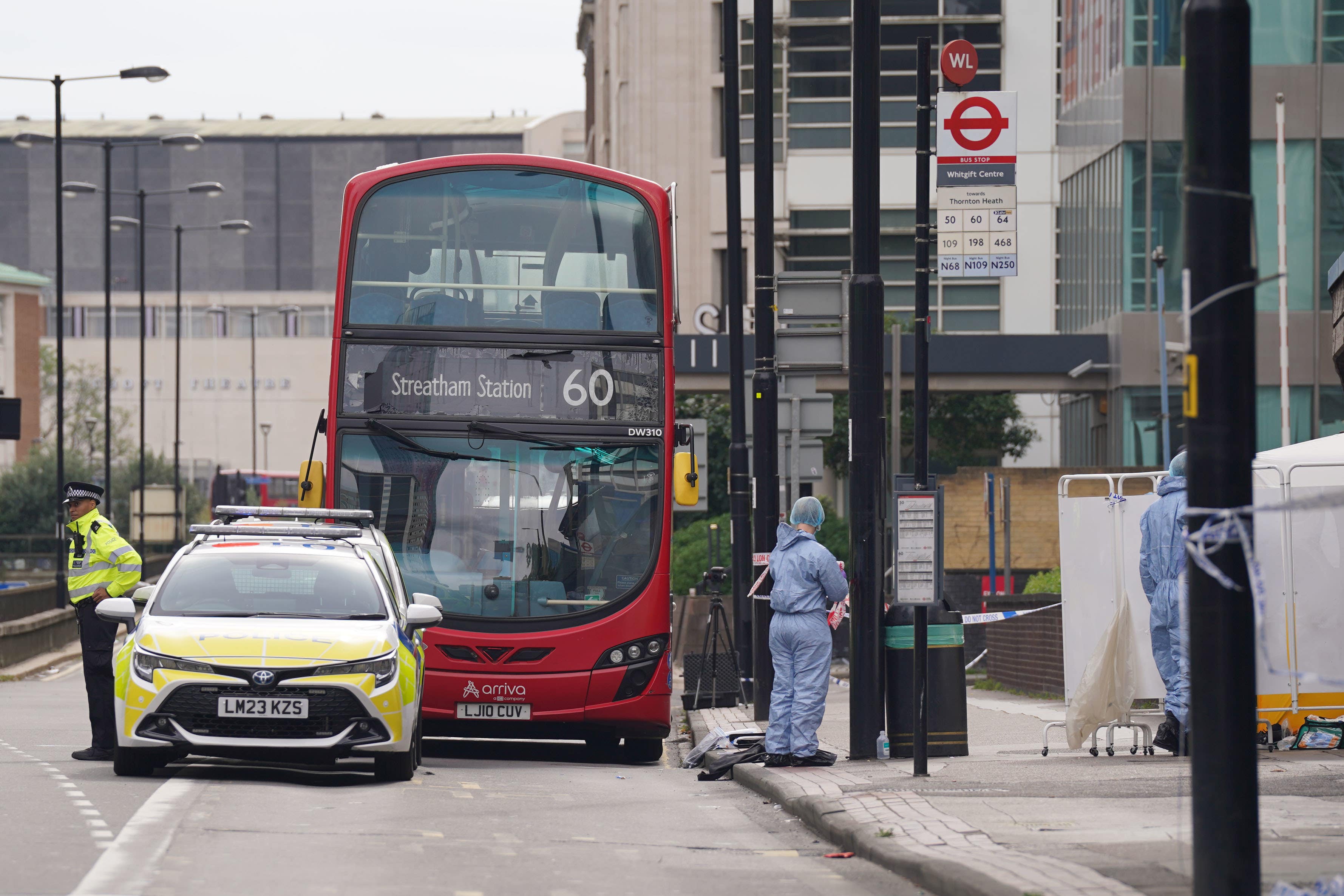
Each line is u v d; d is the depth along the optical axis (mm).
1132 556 52312
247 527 53000
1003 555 132000
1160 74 148375
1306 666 50188
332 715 45719
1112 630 49969
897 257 196375
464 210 60906
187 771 49406
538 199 61219
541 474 59969
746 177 199875
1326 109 143125
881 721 52094
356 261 60312
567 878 31750
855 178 51438
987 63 199125
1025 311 196625
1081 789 41156
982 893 27297
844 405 171625
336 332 59906
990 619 59844
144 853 32469
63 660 126875
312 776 49250
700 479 82688
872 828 35625
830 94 196625
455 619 59031
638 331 60906
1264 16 144125
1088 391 157750
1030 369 157250
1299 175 143625
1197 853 22953
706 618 112750
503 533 59656
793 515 51281
